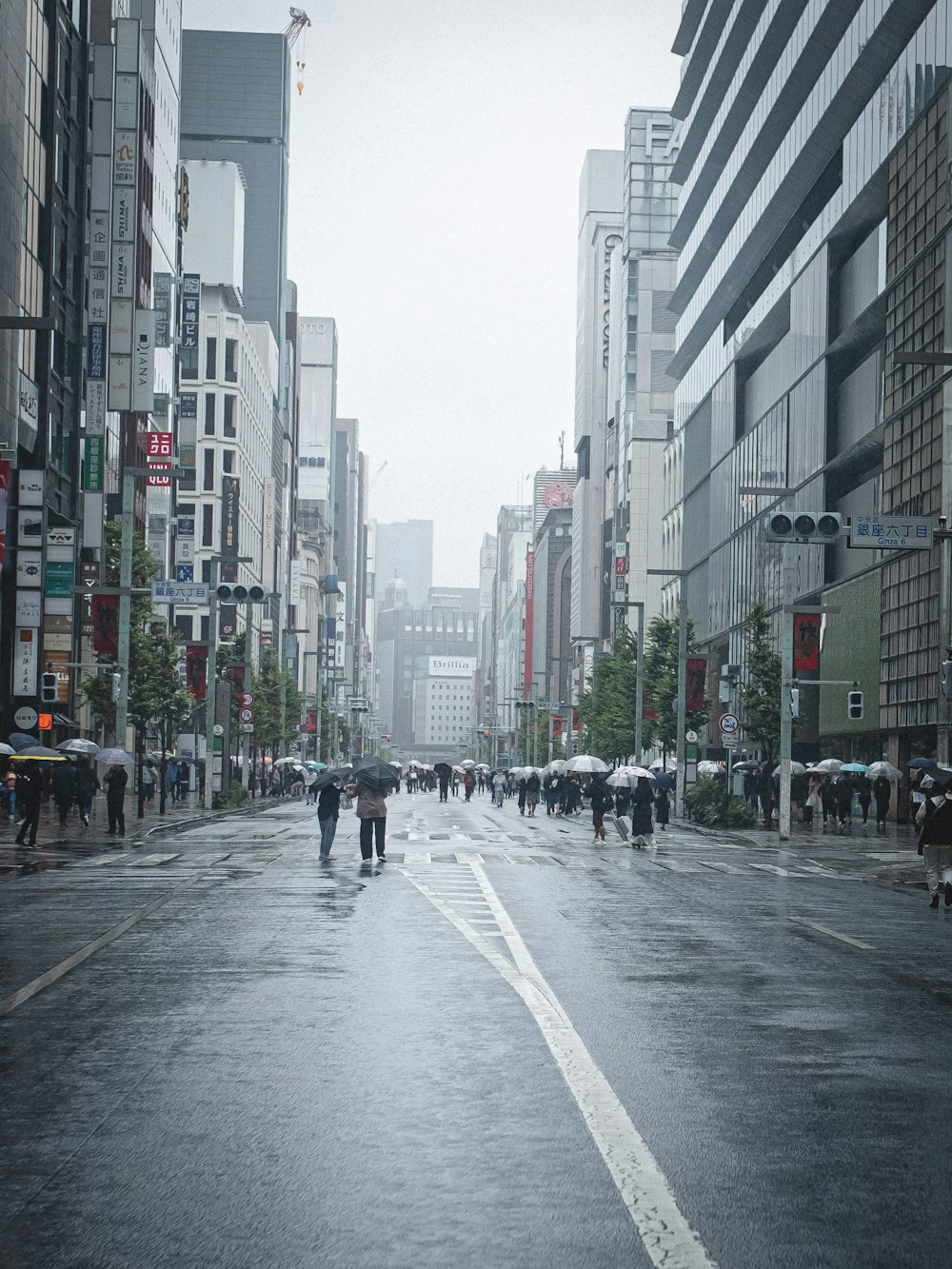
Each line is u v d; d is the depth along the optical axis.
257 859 29.08
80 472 65.56
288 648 134.62
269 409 155.88
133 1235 5.75
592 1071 8.86
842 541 69.38
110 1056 9.29
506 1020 10.61
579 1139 7.26
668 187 151.12
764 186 83.31
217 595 48.66
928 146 56.91
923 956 15.03
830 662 69.19
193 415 125.44
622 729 83.38
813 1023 10.77
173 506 95.19
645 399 147.62
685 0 107.50
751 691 51.25
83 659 65.81
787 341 79.81
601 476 187.38
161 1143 7.15
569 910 19.11
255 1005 11.20
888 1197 6.34
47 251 59.19
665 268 148.62
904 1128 7.59
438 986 12.17
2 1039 9.86
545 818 59.53
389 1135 7.32
